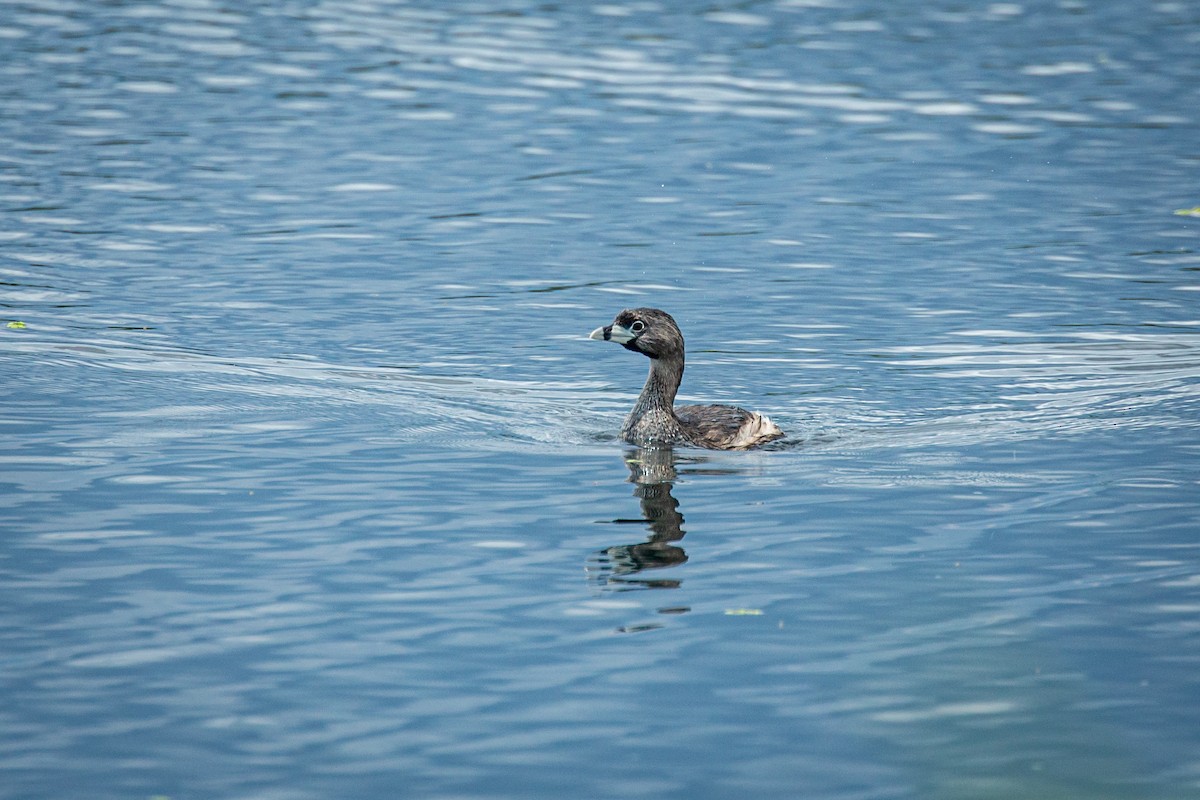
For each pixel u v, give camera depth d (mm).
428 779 9492
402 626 11719
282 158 31312
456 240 26297
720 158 31844
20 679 10789
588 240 26422
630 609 12062
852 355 20484
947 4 47656
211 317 21859
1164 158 31812
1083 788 9219
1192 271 24469
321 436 16859
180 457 15953
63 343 20312
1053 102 36562
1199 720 10133
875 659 11109
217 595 12289
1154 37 43469
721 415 17141
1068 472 15547
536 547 13461
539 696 10578
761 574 12805
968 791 9242
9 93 35594
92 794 9328
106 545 13359
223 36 42219
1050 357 20266
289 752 9812
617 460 16188
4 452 15992
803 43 42500
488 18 45062
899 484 15258
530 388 19156
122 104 35031
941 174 30812
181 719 10242
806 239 26484
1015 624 11688
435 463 15961
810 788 9367
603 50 41188
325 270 24438
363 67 39094
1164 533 13633
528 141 32906
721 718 10250
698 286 23891
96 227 26406
